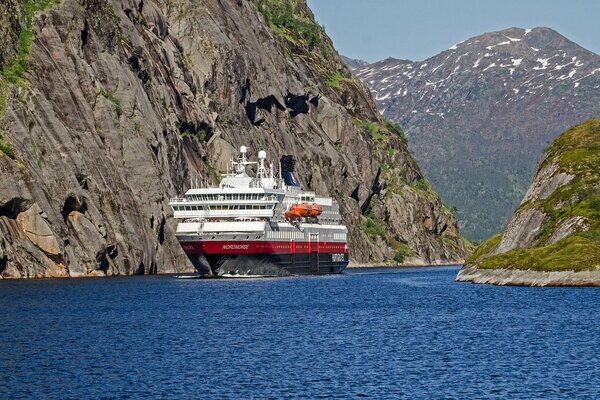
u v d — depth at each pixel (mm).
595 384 193875
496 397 184125
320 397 184375
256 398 183500
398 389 190750
